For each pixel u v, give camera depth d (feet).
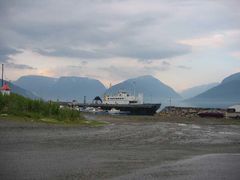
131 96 538.06
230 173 70.85
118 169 71.67
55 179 61.82
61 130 159.43
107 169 71.31
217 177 67.10
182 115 451.12
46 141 115.24
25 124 163.63
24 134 129.90
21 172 65.92
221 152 105.60
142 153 97.04
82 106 559.79
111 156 88.99
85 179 62.49
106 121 294.05
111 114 469.98
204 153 101.86
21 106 194.70
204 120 357.61
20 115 186.70
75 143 115.14
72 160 80.38
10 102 192.65
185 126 241.96
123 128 198.59
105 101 548.31
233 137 162.50
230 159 88.89
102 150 100.78
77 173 66.74
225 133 187.42
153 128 204.74
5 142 105.91
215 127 246.06
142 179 63.57
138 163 79.56
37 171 67.15
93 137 139.03
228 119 380.37
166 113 476.13
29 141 111.96
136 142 128.67
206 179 65.26
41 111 203.82
